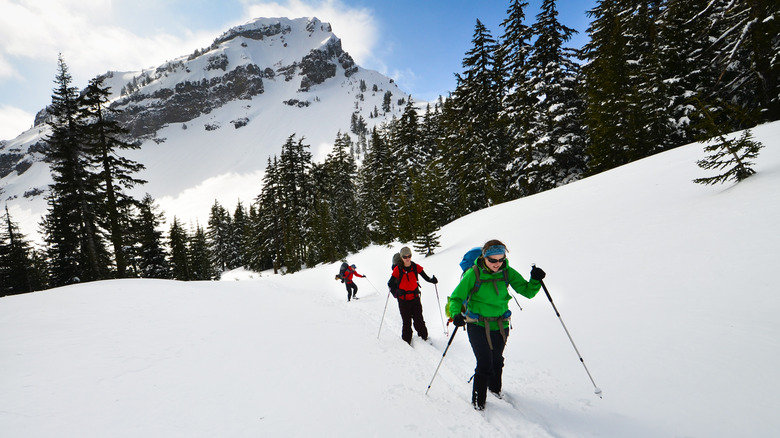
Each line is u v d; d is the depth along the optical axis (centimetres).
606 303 491
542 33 2330
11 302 789
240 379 386
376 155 4594
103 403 312
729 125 701
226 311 791
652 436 263
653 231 655
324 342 551
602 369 363
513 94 2477
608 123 2094
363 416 309
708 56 1855
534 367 413
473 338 346
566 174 2409
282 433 273
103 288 997
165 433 264
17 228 3756
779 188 581
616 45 2150
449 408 334
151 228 3816
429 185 2858
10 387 337
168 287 1105
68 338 509
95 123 2098
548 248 813
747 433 237
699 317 381
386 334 621
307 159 4784
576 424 298
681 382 304
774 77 1366
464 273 368
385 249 2352
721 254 479
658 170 1104
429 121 4322
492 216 1636
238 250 7006
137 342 505
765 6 1308
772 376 275
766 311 350
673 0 1848
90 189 2172
